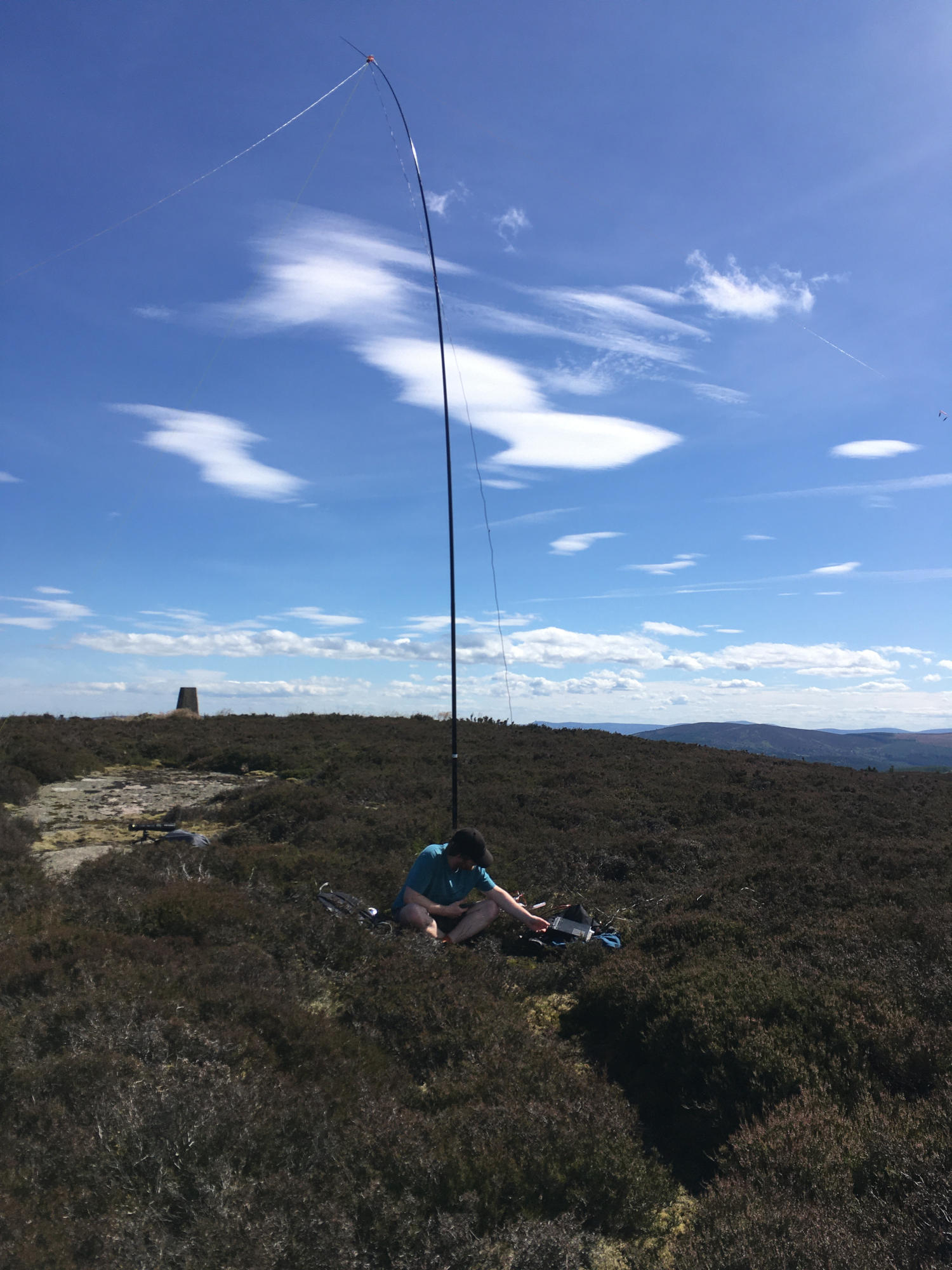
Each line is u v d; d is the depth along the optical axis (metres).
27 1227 2.58
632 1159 3.60
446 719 30.81
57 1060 3.67
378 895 8.30
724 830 12.77
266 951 6.02
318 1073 4.20
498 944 7.02
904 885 8.71
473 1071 4.47
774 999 5.10
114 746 23.88
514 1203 3.31
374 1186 3.16
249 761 21.47
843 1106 4.12
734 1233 3.00
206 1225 2.73
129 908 6.32
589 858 10.84
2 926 5.70
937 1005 5.16
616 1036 5.45
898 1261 2.85
